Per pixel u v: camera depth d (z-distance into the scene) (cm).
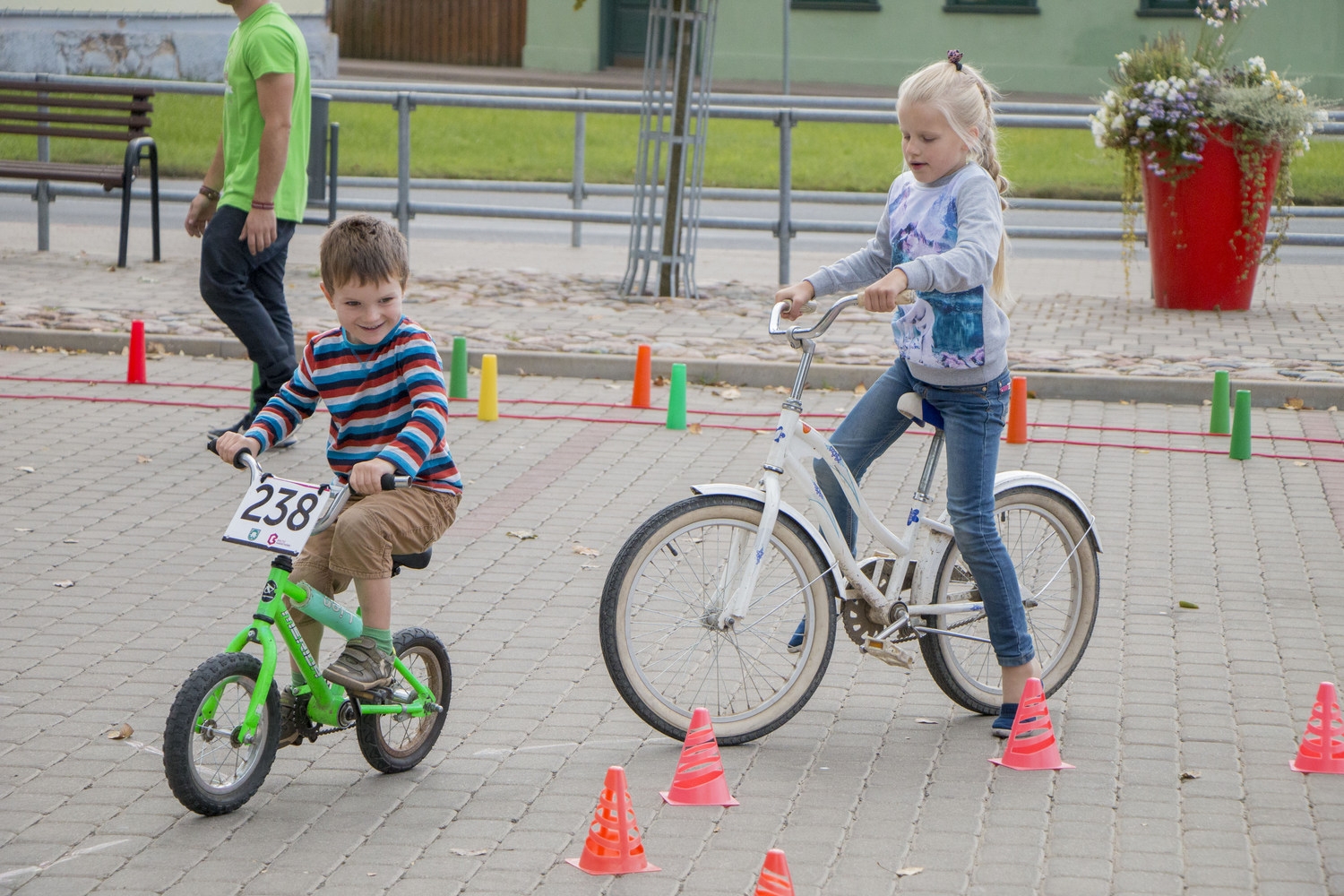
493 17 4266
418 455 495
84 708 596
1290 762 560
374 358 517
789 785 541
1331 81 3762
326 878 467
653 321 1402
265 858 480
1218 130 1439
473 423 1090
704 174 2506
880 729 597
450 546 817
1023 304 1534
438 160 2552
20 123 1802
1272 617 721
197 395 1138
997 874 471
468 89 1889
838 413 1127
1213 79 1448
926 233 561
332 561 509
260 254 954
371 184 1959
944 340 561
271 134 935
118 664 642
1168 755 566
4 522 836
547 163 2583
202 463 966
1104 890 461
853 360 1248
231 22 3294
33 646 660
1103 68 3991
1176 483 957
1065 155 2812
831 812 519
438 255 1786
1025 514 623
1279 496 928
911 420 592
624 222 1558
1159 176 1463
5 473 930
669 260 1523
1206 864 478
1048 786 540
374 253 498
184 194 1656
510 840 495
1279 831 502
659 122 1496
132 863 475
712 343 1304
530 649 673
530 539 830
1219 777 547
